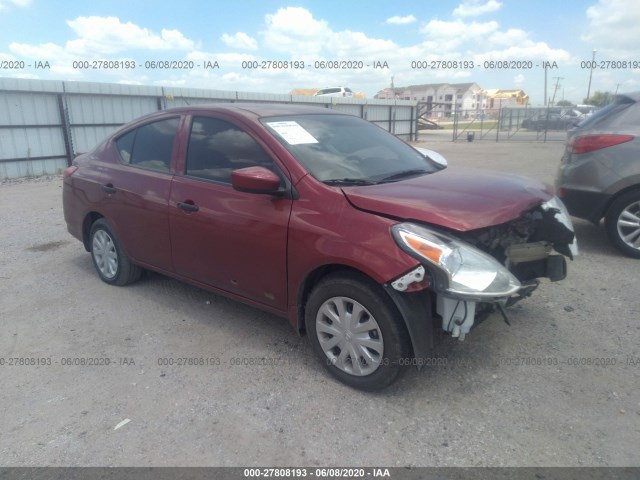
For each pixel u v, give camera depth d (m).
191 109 4.06
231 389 3.09
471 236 3.02
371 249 2.75
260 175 3.08
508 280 2.76
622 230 5.21
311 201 3.09
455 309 2.73
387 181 3.37
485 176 3.68
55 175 15.55
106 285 4.91
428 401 2.92
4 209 9.25
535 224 3.64
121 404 2.97
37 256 5.93
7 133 14.72
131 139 4.55
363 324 2.93
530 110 32.78
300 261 3.09
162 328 3.95
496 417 2.75
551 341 3.54
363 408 2.88
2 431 2.76
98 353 3.57
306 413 2.85
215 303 4.40
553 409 2.80
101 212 4.66
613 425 2.65
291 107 4.12
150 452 2.57
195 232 3.76
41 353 3.60
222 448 2.58
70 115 16.23
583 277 4.70
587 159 5.23
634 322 3.78
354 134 3.97
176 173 3.98
